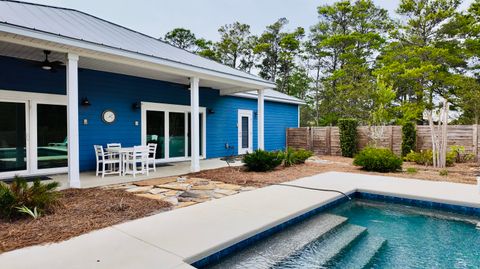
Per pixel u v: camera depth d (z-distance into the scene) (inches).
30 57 282.2
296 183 267.1
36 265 106.9
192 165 330.0
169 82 418.6
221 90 494.9
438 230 179.5
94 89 338.6
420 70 688.4
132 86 375.6
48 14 303.3
